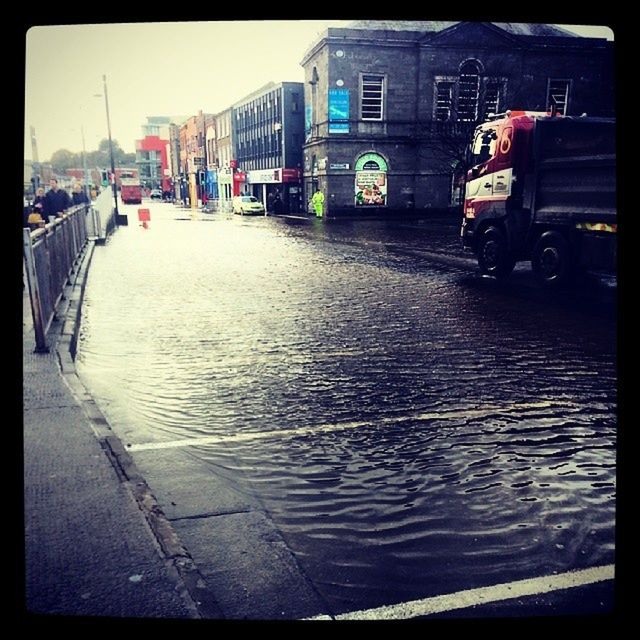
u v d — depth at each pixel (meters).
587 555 2.80
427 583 2.59
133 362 6.12
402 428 4.39
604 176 8.62
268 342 6.89
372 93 31.94
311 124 35.12
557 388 5.28
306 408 4.80
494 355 6.32
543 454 3.94
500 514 3.20
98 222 20.39
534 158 9.84
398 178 33.06
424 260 14.43
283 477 3.60
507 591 2.53
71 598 2.25
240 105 48.22
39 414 4.01
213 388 5.29
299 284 10.95
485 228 11.41
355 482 3.55
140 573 2.39
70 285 10.33
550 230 9.73
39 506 2.84
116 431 4.34
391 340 6.94
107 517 2.76
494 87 31.41
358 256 15.41
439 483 3.55
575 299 9.35
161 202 81.25
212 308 8.86
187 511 3.10
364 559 2.77
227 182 53.53
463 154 27.77
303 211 39.25
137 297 9.79
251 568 2.61
